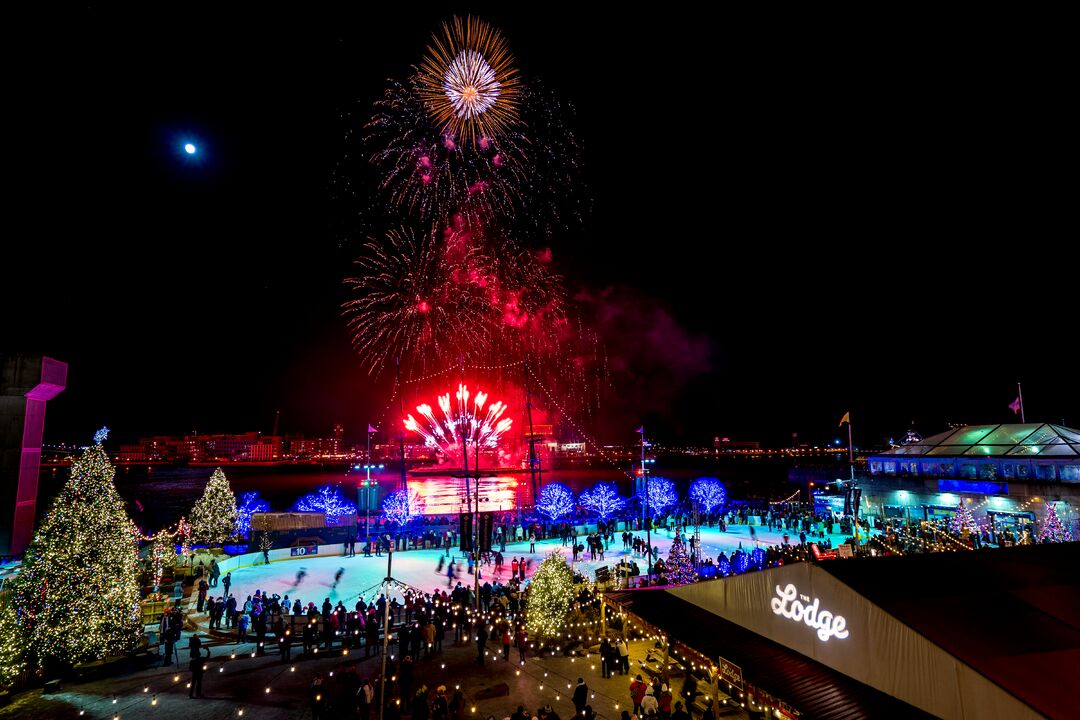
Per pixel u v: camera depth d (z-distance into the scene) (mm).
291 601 30734
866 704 11875
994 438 46938
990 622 12094
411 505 57281
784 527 52906
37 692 19594
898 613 12211
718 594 17188
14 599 20953
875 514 51812
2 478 29984
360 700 17031
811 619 14141
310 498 60812
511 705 18391
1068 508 39906
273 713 18047
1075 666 10859
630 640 24438
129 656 22031
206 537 43625
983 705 10438
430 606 25797
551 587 24094
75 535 21703
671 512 62969
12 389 30422
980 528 42312
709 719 15734
